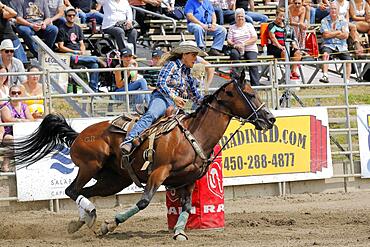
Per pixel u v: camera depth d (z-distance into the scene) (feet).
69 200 85.30
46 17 109.91
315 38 124.77
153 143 63.26
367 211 78.23
